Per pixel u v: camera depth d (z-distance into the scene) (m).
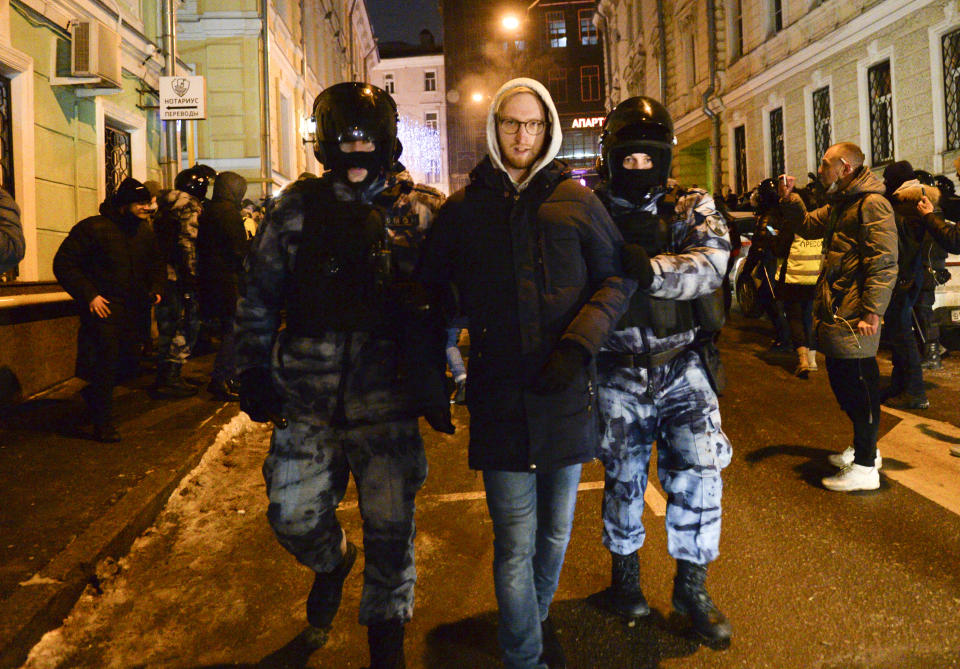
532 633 2.09
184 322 6.38
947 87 11.11
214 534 3.58
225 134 15.40
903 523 3.46
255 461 4.86
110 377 4.76
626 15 32.09
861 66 13.19
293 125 19.66
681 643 2.49
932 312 7.07
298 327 2.25
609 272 2.10
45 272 7.70
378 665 2.22
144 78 10.41
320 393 2.23
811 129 15.23
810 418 5.54
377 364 2.24
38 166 7.59
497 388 2.02
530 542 2.10
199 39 15.30
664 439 2.62
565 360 1.89
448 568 3.19
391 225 2.29
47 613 2.58
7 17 6.92
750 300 8.59
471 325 2.08
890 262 3.63
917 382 5.54
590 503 3.98
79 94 8.36
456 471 4.64
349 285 2.23
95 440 4.79
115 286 4.74
